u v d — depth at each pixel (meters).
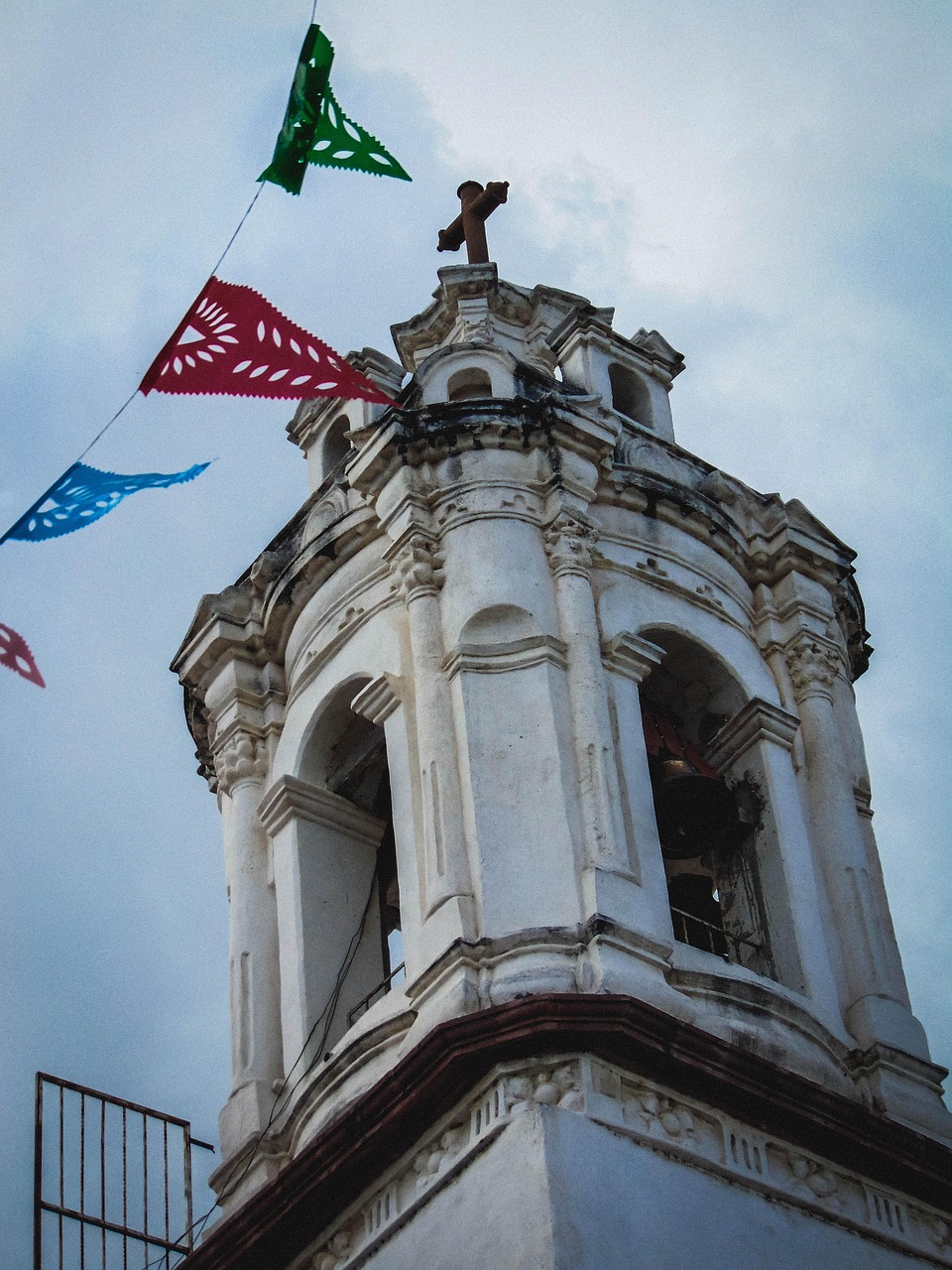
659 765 26.38
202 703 29.12
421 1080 22.47
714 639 27.53
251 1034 26.05
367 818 27.45
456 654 25.70
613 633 26.36
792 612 28.53
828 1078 24.27
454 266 30.94
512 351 30.72
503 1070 22.25
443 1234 22.02
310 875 26.78
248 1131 25.14
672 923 26.11
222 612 28.86
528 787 24.73
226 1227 23.67
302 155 17.80
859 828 27.14
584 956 23.28
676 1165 22.31
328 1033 25.75
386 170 17.86
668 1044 22.55
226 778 28.11
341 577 27.91
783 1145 23.27
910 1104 24.66
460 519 26.67
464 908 23.86
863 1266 22.94
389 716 26.17
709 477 29.14
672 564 27.78
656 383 30.28
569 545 26.61
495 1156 21.92
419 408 27.28
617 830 24.45
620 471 27.92
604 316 30.94
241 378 17.77
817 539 29.11
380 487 27.34
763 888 26.28
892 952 26.14
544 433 27.25
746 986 24.20
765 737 27.12
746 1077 22.91
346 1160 22.98
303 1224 23.44
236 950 26.78
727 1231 22.11
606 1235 21.12
